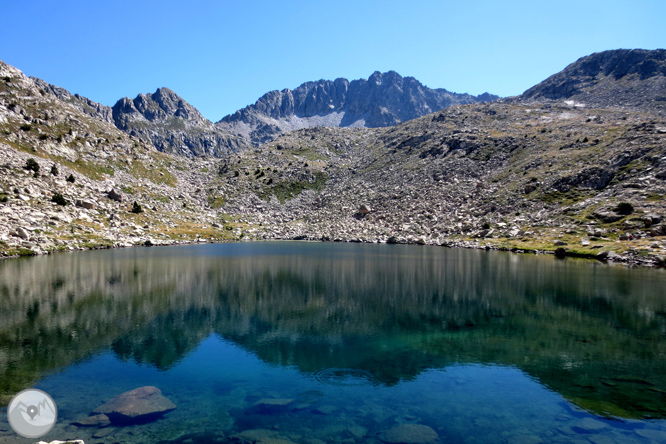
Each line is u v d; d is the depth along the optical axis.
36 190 117.88
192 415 18.33
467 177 160.25
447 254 91.31
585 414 18.66
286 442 15.90
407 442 15.95
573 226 99.50
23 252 82.19
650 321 35.25
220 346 29.22
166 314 38.34
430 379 23.03
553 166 135.50
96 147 174.50
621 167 113.12
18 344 29.20
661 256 68.94
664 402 19.86
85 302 42.69
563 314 37.91
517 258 82.00
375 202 167.88
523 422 17.84
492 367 24.88
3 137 139.25
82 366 24.97
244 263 74.94
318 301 43.94
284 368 24.84
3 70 186.00
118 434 16.45
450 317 37.22
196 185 198.25
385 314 38.38
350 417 18.27
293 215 178.88
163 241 119.56
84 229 110.44
